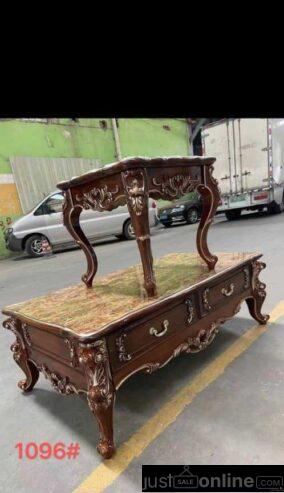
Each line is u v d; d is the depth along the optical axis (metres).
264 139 6.50
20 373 1.93
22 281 4.51
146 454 1.16
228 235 5.54
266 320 2.05
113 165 1.26
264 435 1.17
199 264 1.87
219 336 1.97
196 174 1.56
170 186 1.40
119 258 5.17
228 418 1.28
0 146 7.60
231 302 1.77
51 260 6.10
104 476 1.09
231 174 7.13
